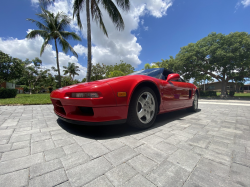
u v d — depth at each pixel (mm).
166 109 2160
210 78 23406
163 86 2061
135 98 1588
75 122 1492
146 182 743
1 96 7914
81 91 1367
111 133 1567
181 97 2617
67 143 1274
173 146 1220
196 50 14422
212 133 1607
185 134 1559
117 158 996
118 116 1448
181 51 16922
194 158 1012
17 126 1861
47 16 11797
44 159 981
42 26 11953
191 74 15578
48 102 5105
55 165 902
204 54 13945
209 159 1000
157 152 1100
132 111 1573
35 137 1436
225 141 1356
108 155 1041
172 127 1859
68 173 816
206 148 1188
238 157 1033
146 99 1743
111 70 25484
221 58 12898
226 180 762
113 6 6879
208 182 746
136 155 1045
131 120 1604
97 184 723
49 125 1917
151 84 1865
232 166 907
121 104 1455
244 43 11914
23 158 993
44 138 1406
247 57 11992
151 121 1812
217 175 808
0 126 1859
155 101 1875
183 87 2701
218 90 30562
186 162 954
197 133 1601
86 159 980
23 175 793
